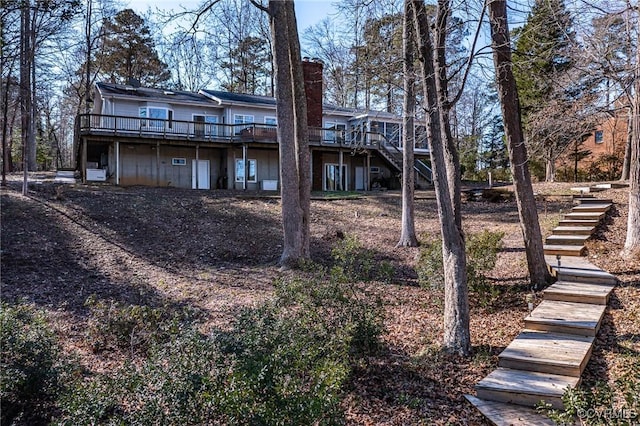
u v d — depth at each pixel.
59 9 14.80
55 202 14.39
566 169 27.17
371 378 5.18
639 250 7.89
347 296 5.60
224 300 8.29
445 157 5.81
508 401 4.48
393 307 7.57
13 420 4.16
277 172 24.69
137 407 3.51
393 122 25.83
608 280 7.06
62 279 9.16
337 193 20.33
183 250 11.73
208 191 19.19
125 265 10.34
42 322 4.98
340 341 4.93
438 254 7.49
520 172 7.69
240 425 3.11
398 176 26.52
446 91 5.75
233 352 3.66
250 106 24.67
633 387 2.89
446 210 5.68
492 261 7.46
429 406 4.61
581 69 7.83
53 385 4.41
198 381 3.36
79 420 3.37
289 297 5.45
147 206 15.12
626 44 7.67
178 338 4.09
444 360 5.49
